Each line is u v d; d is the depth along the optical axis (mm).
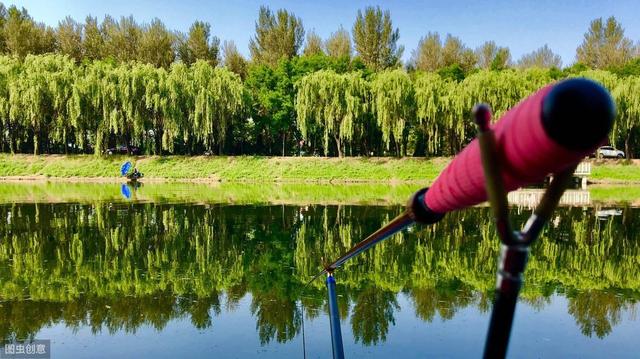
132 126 31078
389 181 28922
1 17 41938
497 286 531
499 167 428
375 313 6125
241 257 9188
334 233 11664
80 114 28781
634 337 5363
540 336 5414
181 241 10578
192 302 6582
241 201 18062
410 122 30922
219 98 30391
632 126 28141
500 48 49875
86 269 8227
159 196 19719
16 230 11656
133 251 9602
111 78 29094
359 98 29719
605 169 28406
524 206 16016
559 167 394
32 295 6836
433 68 46938
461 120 28625
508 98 27422
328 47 46000
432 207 642
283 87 34531
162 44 41062
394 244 10484
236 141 35688
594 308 6332
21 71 29812
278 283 7488
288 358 4824
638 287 7293
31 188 23125
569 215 14516
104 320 5887
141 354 4945
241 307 6367
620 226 12547
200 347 5113
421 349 5012
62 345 5184
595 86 368
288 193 21500
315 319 5922
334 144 36125
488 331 544
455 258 9156
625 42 47188
